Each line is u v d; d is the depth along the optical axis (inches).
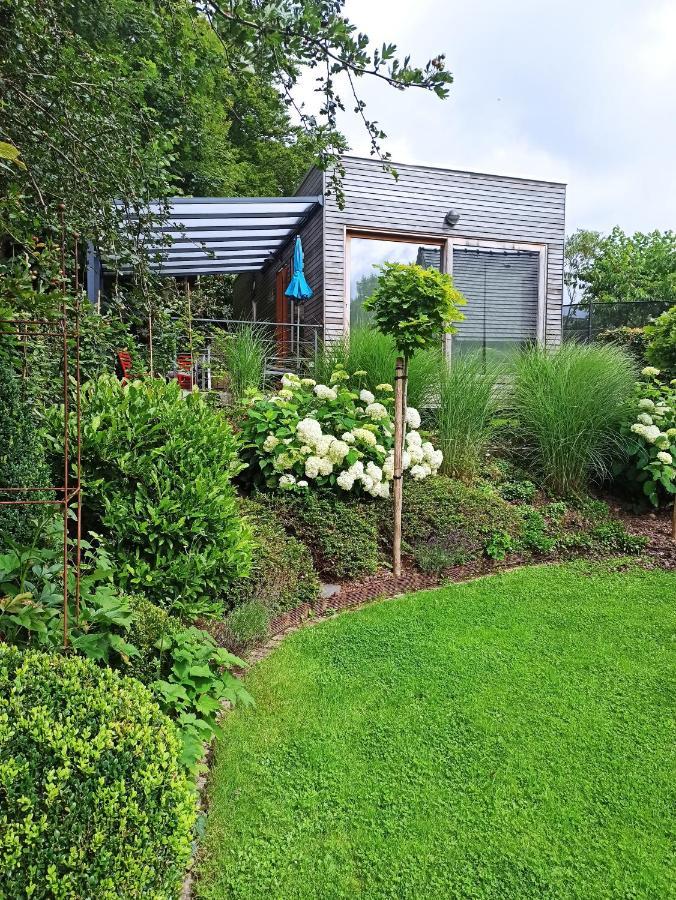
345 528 157.9
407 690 101.7
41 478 92.1
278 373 267.6
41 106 95.7
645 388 224.7
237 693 81.7
